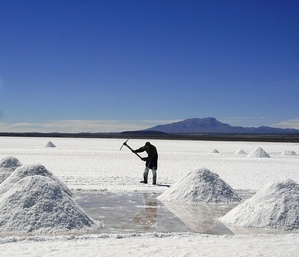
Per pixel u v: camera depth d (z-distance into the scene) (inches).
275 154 1697.8
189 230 331.6
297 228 342.3
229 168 948.6
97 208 420.5
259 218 352.8
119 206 433.7
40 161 1039.0
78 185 593.0
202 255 245.9
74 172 793.6
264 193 378.0
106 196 500.4
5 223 319.6
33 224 319.0
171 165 1016.2
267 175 797.2
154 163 634.8
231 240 290.0
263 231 333.4
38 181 351.3
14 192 344.2
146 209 419.2
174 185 504.4
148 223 354.6
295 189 375.9
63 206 339.0
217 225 353.1
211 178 501.0
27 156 1210.6
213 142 3435.0
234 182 673.0
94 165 965.2
